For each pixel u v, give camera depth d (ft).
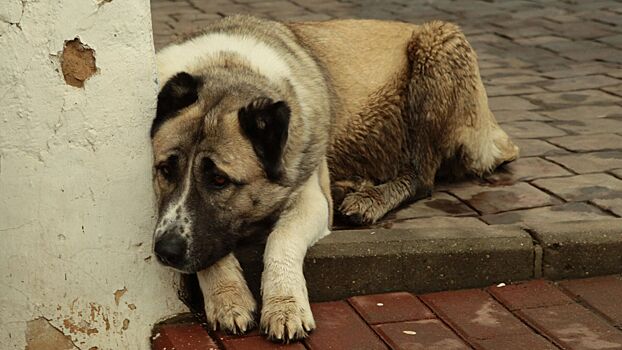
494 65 33.81
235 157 16.60
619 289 18.51
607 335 16.70
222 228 16.83
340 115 22.24
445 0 44.78
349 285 18.31
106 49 15.57
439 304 17.98
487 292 18.53
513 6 43.29
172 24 38.96
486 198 22.48
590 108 28.73
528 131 26.71
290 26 22.50
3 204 15.62
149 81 16.21
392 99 23.35
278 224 18.13
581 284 18.76
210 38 19.66
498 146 24.02
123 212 16.30
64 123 15.53
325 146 19.34
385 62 23.41
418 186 22.89
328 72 21.98
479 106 23.62
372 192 21.95
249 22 21.33
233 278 17.22
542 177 23.45
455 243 18.56
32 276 16.05
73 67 15.40
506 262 18.71
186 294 17.54
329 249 18.24
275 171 16.89
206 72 18.16
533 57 34.81
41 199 15.72
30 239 15.87
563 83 31.45
